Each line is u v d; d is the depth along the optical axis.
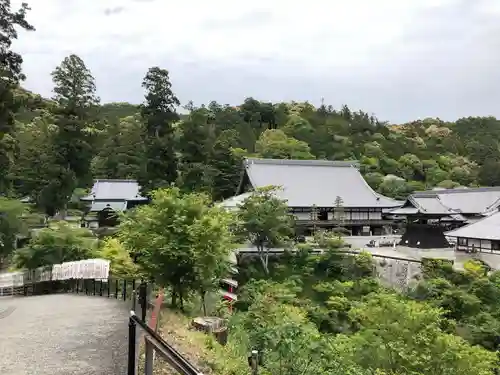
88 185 61.81
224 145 64.81
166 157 46.56
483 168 99.19
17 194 51.75
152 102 47.69
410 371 14.32
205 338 10.86
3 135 28.45
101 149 78.31
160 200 14.77
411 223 46.00
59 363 7.98
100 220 55.06
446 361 14.49
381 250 45.44
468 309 29.03
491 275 34.28
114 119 92.19
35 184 47.78
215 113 104.12
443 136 126.31
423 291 31.72
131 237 14.77
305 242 44.47
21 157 50.69
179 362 4.85
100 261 20.53
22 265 24.02
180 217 14.06
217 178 60.66
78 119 44.41
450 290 30.59
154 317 9.38
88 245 26.02
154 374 7.57
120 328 10.88
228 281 31.06
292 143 87.50
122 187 62.38
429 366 14.45
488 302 30.55
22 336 10.02
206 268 13.84
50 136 47.94
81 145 43.47
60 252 24.17
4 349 8.92
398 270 37.75
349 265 39.03
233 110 111.81
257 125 106.50
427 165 99.25
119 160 75.94
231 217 16.05
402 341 14.98
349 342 16.16
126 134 78.75
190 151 52.47
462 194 69.94
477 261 37.66
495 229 41.12
